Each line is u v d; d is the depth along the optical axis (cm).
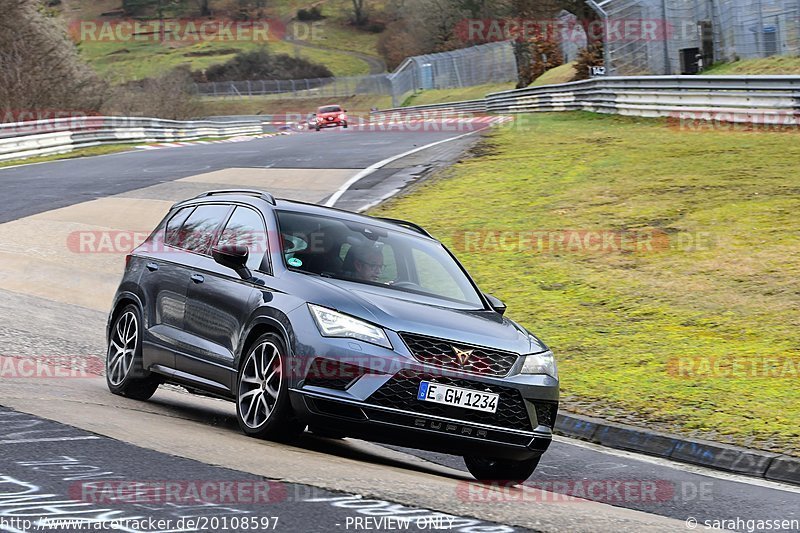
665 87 10225
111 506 1417
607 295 4675
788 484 2523
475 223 6241
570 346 3953
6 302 4225
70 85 16088
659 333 4075
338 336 2064
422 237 2669
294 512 1475
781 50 11294
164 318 2598
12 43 15138
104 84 17688
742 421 2973
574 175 7506
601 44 16638
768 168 7031
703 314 4291
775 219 5684
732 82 9056
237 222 2536
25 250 5531
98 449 1814
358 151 10131
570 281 4944
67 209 6888
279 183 7969
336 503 1562
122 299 2789
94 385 2873
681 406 3153
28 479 1552
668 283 4784
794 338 3909
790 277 4703
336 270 2328
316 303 2128
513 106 16138
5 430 1925
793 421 2959
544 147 9131
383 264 2420
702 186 6669
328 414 2038
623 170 7494
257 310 2234
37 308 4197
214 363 2353
